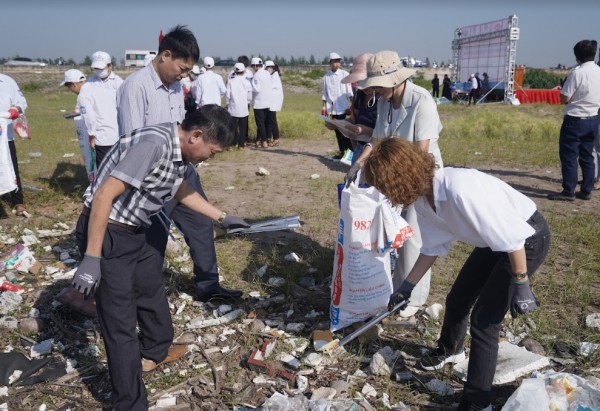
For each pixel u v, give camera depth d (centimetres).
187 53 390
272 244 558
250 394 320
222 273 491
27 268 495
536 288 448
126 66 6438
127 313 289
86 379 339
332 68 1109
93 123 673
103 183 271
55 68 6669
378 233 354
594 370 332
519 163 1037
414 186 256
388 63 364
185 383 333
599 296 434
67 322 406
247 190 812
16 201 674
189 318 414
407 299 323
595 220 640
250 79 1302
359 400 303
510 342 363
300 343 371
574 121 713
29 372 342
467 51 3209
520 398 263
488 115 1692
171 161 278
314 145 1322
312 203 727
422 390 323
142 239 296
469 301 326
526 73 3884
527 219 266
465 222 266
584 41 700
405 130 377
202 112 280
